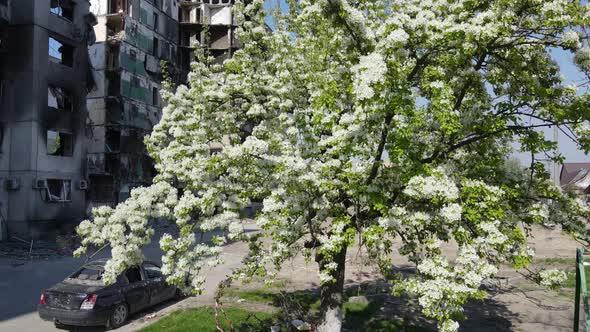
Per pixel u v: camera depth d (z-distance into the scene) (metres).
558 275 6.14
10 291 13.17
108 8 34.44
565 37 5.77
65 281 10.07
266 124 7.92
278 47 8.48
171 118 8.09
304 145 6.87
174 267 6.95
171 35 41.19
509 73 6.41
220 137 8.23
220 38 44.03
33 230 23.98
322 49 7.96
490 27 5.58
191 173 7.16
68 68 26.92
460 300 5.07
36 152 24.30
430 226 6.48
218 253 7.17
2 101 24.45
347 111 6.80
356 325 9.58
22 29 24.44
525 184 6.93
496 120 6.44
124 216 6.62
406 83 6.02
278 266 7.29
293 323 8.71
